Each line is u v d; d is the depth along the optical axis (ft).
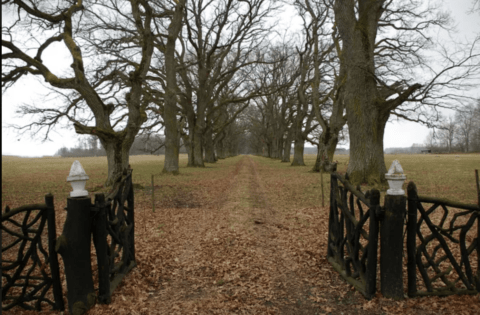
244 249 20.52
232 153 326.65
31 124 56.18
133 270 17.10
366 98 48.88
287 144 161.68
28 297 12.01
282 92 129.90
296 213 32.04
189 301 13.55
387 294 12.75
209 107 141.79
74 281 12.01
